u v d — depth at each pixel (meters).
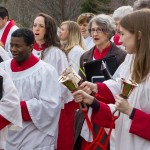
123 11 6.81
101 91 4.53
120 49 6.06
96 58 6.15
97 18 6.17
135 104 3.98
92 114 4.27
